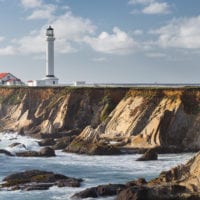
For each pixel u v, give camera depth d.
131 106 125.88
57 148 116.94
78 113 145.00
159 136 110.88
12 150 114.00
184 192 59.69
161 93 124.62
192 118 114.75
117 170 85.88
